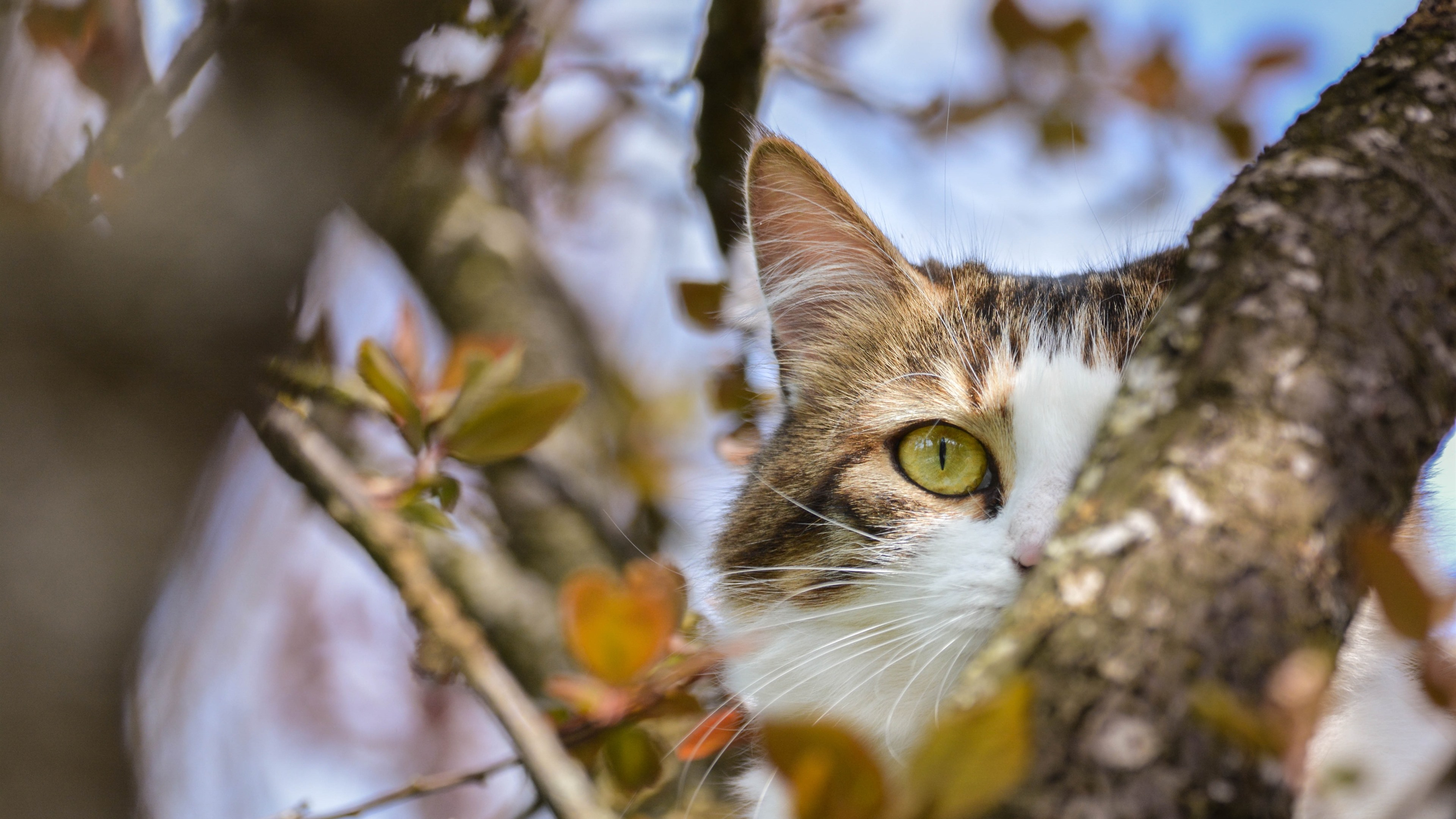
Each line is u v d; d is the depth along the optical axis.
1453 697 0.82
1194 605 0.80
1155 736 0.76
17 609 0.76
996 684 0.80
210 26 0.84
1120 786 0.75
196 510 0.81
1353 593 0.81
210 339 0.79
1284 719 0.77
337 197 0.81
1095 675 0.79
